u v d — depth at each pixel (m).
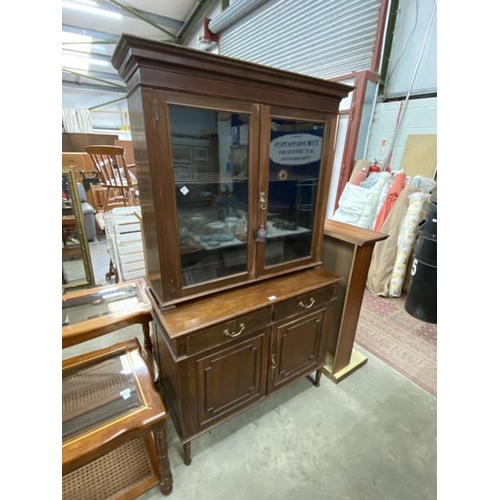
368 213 2.60
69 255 2.71
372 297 2.64
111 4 3.89
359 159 2.81
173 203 0.99
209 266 1.21
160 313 1.12
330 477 1.19
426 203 2.36
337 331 1.67
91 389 1.06
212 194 1.11
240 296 1.24
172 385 1.20
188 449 1.19
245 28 3.50
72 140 5.41
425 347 1.99
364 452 1.30
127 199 3.69
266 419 1.45
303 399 1.57
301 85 1.10
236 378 1.23
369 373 1.77
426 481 1.19
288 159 1.23
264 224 1.24
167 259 1.04
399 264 2.53
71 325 1.33
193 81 0.89
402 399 1.58
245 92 0.99
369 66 2.47
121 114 8.16
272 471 1.21
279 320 1.28
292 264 1.42
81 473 1.13
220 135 1.03
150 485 1.10
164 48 0.79
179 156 0.98
